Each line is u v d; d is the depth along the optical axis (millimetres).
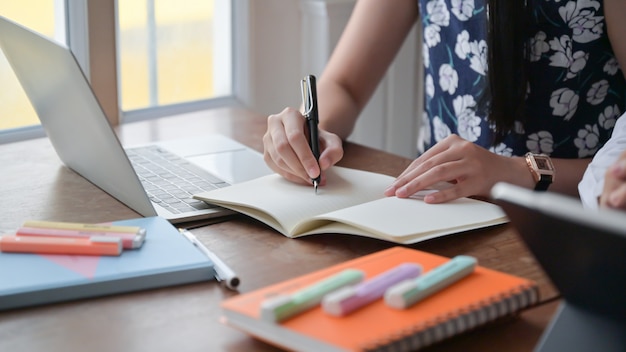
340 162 1295
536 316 771
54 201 1104
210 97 2139
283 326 657
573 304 676
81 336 733
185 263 849
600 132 1426
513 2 1313
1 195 1127
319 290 701
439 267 753
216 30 2105
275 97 2223
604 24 1370
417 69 2404
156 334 738
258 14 2115
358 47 1566
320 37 2164
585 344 656
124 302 801
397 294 682
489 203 1049
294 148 1105
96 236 881
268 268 888
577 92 1403
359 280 737
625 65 1342
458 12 1463
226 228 1010
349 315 674
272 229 1004
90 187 1167
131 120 1937
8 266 831
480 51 1438
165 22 2004
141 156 1298
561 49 1380
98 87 1775
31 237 875
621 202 744
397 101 2385
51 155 1331
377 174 1168
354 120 1484
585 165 1234
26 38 1082
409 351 639
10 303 778
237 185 1117
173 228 948
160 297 813
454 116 1528
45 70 1073
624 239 565
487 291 725
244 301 711
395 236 903
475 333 737
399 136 2428
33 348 712
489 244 946
